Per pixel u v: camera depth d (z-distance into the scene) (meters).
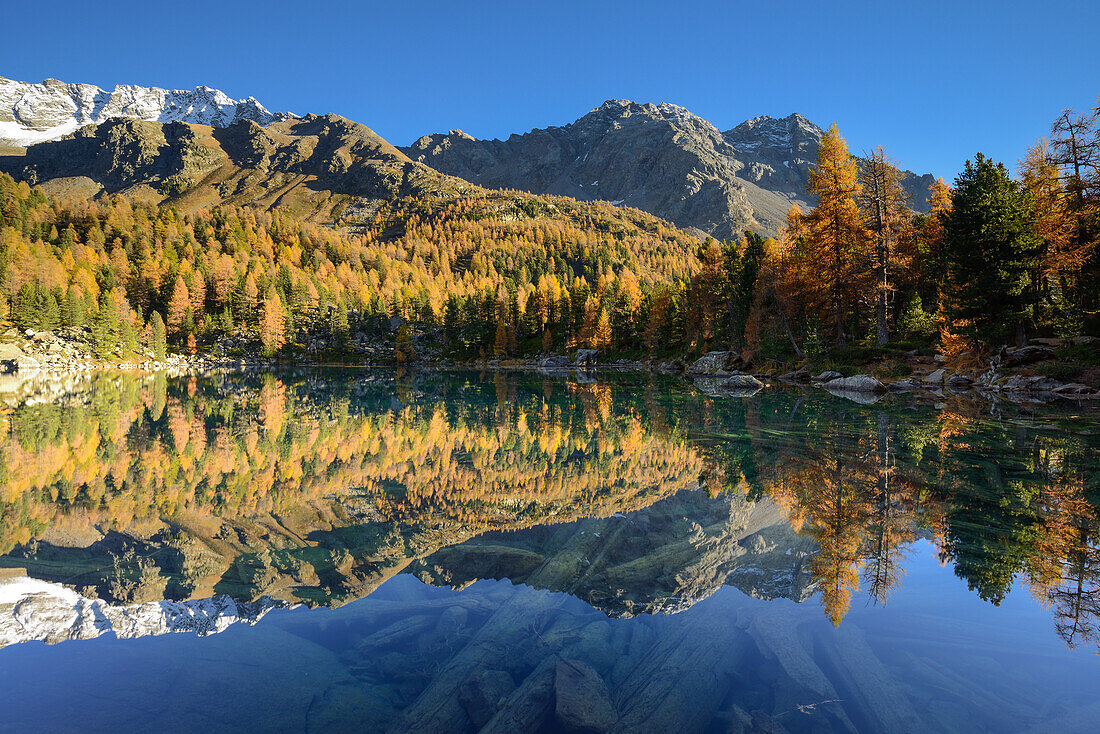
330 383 55.38
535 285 178.50
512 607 6.21
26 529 8.85
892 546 7.44
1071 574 6.37
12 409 27.00
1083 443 14.23
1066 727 3.73
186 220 193.88
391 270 175.88
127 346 90.56
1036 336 33.59
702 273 69.62
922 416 20.22
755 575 6.81
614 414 24.14
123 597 6.45
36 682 4.56
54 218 162.00
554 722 4.04
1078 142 31.52
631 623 5.78
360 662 5.07
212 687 4.54
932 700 4.12
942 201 44.84
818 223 42.53
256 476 12.91
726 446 15.57
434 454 15.59
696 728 3.92
